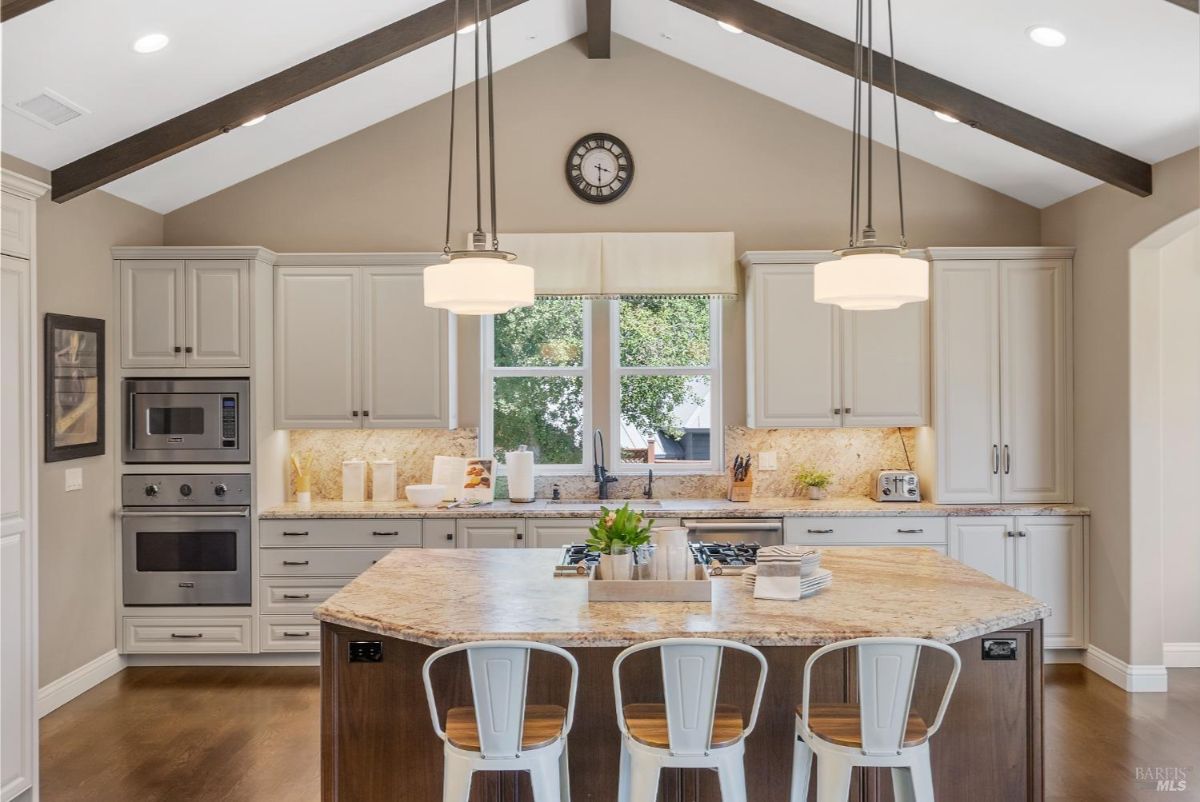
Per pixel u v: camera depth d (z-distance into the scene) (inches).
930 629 102.0
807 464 220.5
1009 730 112.1
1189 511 195.8
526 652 92.8
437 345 205.0
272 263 203.5
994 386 201.3
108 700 175.8
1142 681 179.9
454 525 197.5
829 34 172.1
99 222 188.5
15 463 128.9
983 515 196.1
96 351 186.4
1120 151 173.5
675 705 93.2
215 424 195.0
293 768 143.1
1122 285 183.0
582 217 217.6
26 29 131.5
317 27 161.2
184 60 154.5
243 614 196.4
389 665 111.9
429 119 216.7
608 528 118.6
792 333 204.4
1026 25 145.9
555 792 96.7
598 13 197.2
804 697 98.8
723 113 217.6
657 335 225.3
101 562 189.2
